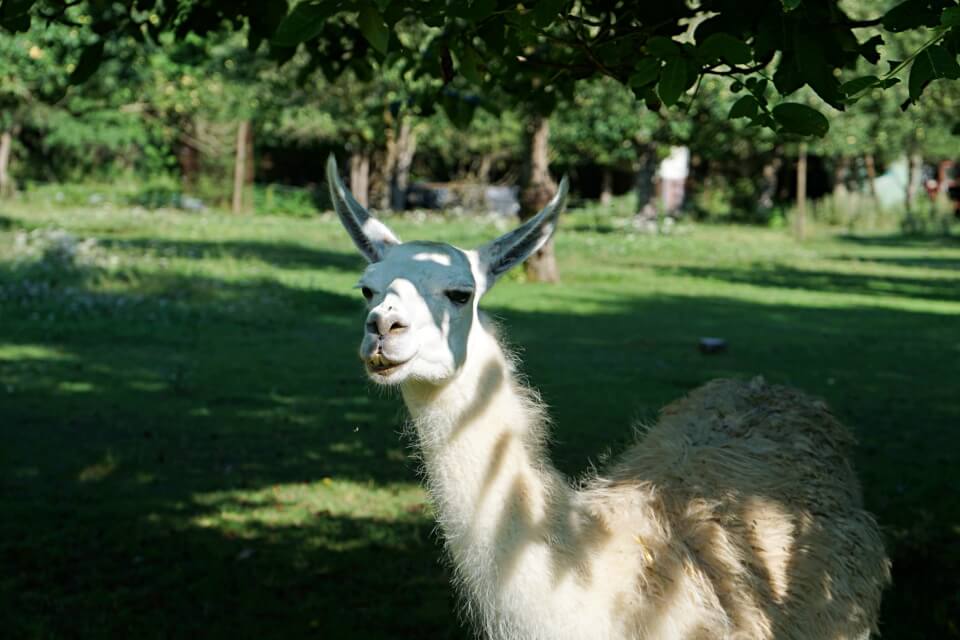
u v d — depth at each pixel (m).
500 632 3.34
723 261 28.41
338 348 14.04
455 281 3.20
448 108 6.27
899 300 20.58
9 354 12.86
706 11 4.01
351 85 33.53
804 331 16.19
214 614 5.98
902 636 5.60
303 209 42.38
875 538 4.39
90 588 6.30
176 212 37.09
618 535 3.58
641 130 32.91
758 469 4.18
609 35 4.59
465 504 3.29
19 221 29.66
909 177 44.31
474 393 3.29
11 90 20.61
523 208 21.16
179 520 7.46
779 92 3.67
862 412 10.80
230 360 13.03
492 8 3.46
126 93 27.00
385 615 5.97
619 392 11.45
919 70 2.92
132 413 10.30
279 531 7.30
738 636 3.64
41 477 8.29
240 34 28.00
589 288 21.25
